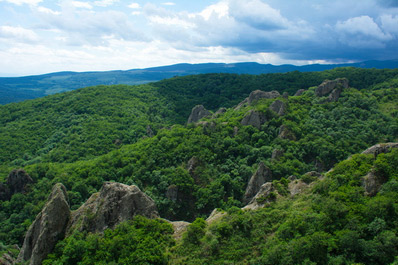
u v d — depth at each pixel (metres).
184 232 42.09
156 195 70.38
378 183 38.31
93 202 46.28
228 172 77.25
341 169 43.12
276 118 94.25
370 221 32.88
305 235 33.50
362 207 34.59
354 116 97.88
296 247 31.53
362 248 29.88
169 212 66.19
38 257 40.16
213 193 69.12
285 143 83.00
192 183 71.06
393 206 33.09
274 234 37.16
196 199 68.94
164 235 41.75
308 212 37.50
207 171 75.88
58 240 42.12
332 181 42.09
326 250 31.05
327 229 33.56
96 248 39.06
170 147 87.00
